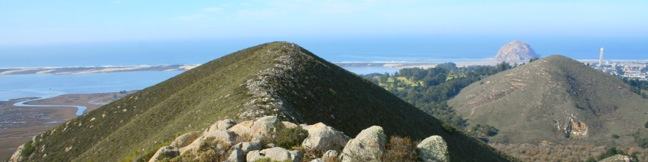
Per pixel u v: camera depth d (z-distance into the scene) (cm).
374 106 7781
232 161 2511
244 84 6612
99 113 9444
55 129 9338
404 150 2488
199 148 2723
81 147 8394
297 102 6134
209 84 8488
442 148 2550
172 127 6356
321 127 2723
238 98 6006
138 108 9188
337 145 2661
